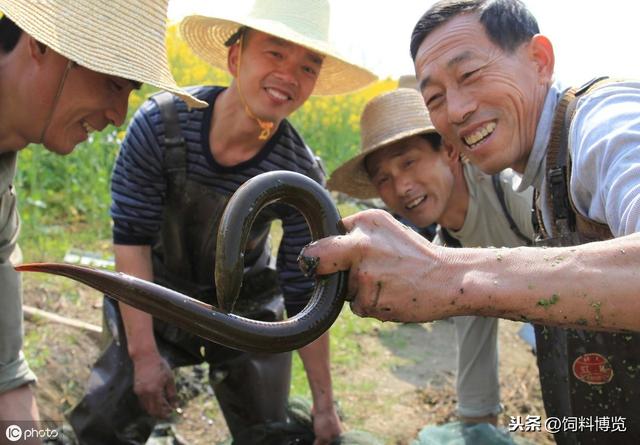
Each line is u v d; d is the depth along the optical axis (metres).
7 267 2.56
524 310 1.54
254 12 3.15
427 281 1.58
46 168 7.06
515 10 2.33
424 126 3.19
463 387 3.81
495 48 2.29
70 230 6.52
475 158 2.39
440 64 2.33
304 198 1.73
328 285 1.67
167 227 3.34
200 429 4.23
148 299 1.62
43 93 2.12
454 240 3.56
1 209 2.42
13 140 2.25
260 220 3.28
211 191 3.19
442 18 2.35
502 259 1.58
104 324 3.65
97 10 2.02
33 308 4.72
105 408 3.34
